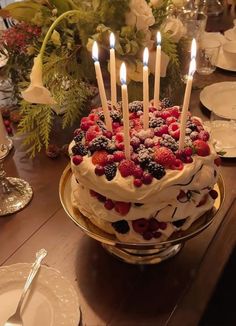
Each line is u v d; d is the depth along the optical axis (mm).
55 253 461
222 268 450
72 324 379
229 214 503
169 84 612
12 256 462
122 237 408
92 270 443
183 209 402
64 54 545
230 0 1078
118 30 529
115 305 412
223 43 863
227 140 608
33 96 432
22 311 394
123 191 383
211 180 416
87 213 425
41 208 519
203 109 698
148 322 397
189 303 414
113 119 461
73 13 518
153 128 442
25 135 633
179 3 600
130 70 531
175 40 593
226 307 745
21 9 565
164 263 449
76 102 558
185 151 403
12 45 582
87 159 405
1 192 533
